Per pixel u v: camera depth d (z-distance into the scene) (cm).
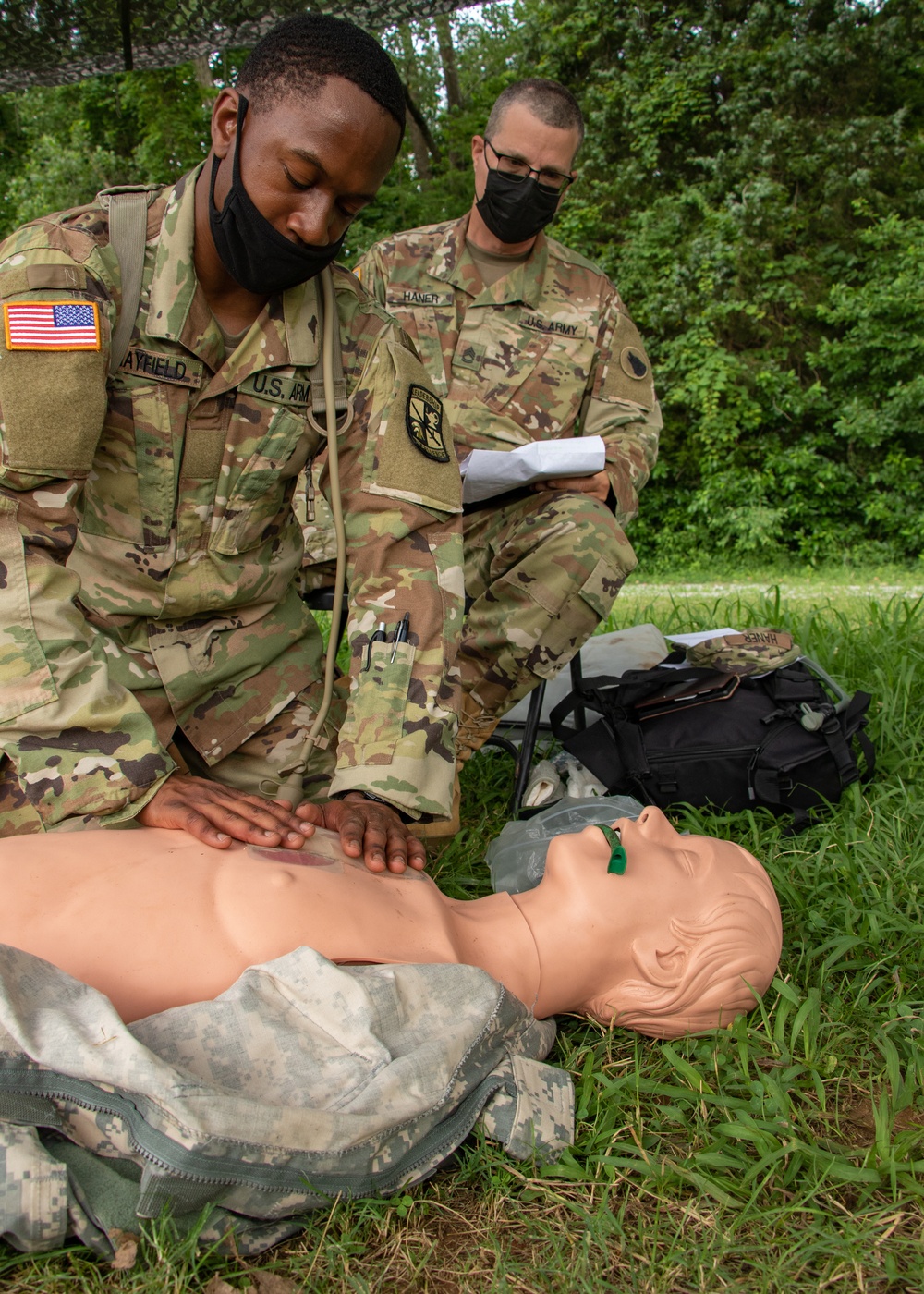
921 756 283
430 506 199
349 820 171
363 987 136
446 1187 141
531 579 264
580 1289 123
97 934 139
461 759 270
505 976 164
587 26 1595
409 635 190
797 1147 142
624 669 304
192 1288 121
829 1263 129
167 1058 125
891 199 1449
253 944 143
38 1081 118
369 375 208
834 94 1480
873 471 1399
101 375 175
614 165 1550
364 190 173
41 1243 116
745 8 1539
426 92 2019
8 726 160
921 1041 169
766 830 251
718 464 1401
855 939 190
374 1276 125
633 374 331
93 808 162
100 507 203
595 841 173
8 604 165
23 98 1744
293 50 164
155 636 218
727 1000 166
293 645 238
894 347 1355
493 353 323
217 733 228
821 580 1252
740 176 1470
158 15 304
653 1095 163
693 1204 138
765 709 260
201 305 191
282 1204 124
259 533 217
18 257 173
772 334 1428
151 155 1568
